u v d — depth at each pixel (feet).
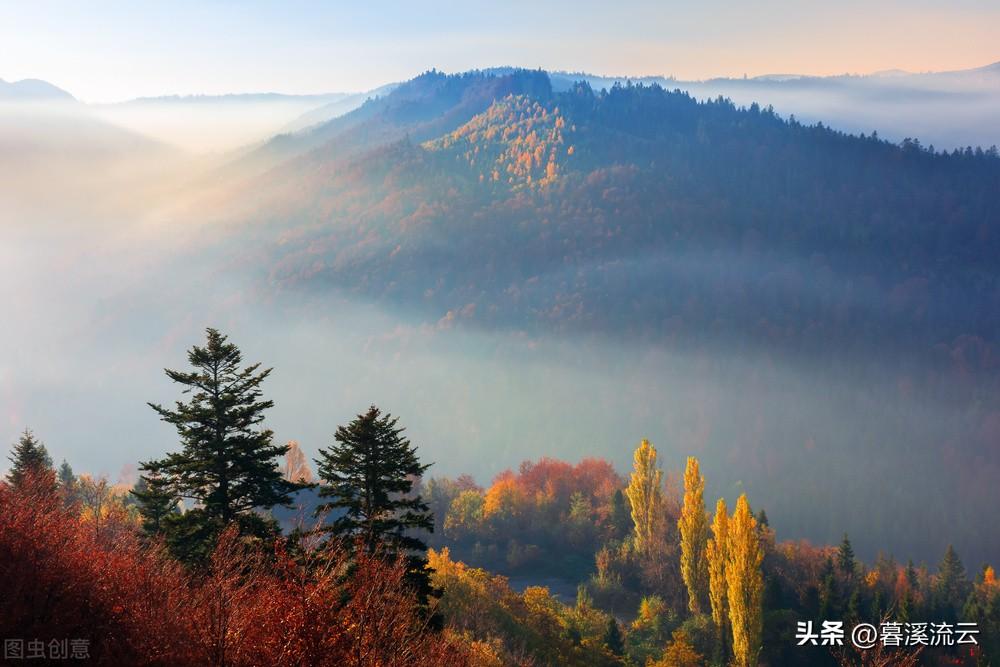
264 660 59.16
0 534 72.54
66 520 85.35
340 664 59.31
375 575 65.67
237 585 72.64
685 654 204.74
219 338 96.02
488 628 170.81
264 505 94.84
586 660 187.52
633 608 299.58
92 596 68.13
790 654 242.17
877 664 115.65
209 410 92.58
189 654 60.90
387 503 90.89
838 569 320.09
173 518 92.58
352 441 90.68
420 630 76.79
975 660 241.96
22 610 64.54
